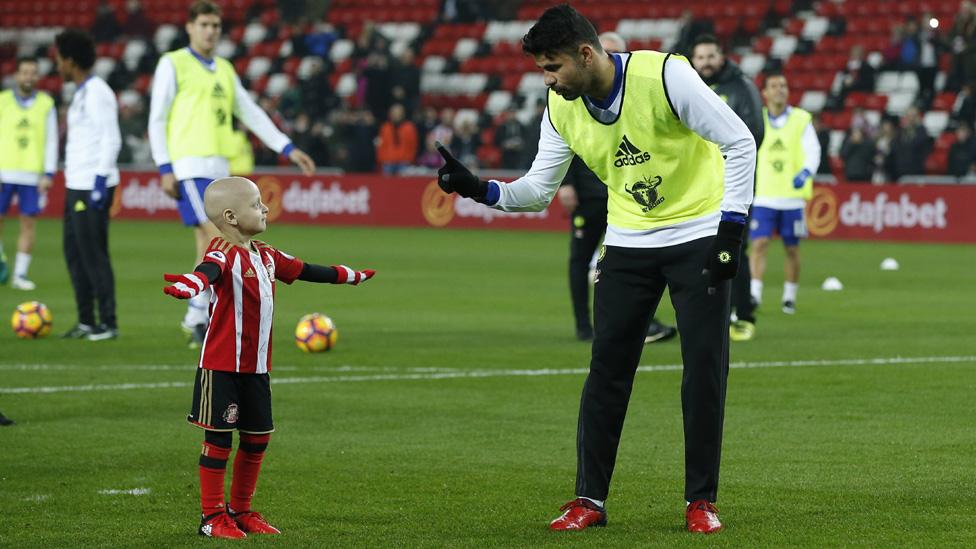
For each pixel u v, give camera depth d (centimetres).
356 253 8000
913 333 4534
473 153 10569
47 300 5638
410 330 4638
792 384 3444
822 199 9231
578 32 1931
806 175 5144
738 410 3080
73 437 2800
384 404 3195
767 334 4525
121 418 3016
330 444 2734
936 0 11206
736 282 4381
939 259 7700
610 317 2080
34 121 6100
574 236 4312
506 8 12406
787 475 2422
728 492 2292
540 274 6794
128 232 9625
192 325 4209
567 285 6275
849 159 9362
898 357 3934
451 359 3938
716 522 2025
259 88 12175
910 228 8969
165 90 4122
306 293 5950
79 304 4422
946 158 9850
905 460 2545
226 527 1995
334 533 2017
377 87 10731
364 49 11300
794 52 11150
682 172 2025
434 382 3516
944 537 1973
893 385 3422
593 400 2089
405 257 7756
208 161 4156
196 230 4216
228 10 13225
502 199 2103
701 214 2034
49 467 2512
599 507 2075
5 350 4122
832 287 6116
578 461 2102
